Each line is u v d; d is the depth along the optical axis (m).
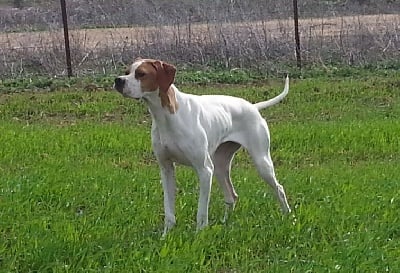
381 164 9.41
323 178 8.57
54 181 8.16
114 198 7.54
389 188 7.91
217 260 5.88
